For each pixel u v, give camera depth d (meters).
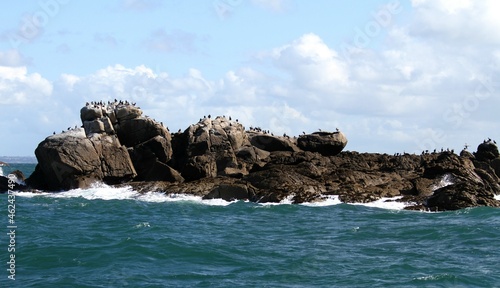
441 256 36.22
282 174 64.50
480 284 29.95
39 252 35.62
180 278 30.72
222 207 59.03
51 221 49.69
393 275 31.59
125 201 62.97
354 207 58.78
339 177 65.62
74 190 67.50
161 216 53.38
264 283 30.00
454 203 57.50
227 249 37.53
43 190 71.06
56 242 38.97
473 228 44.84
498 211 54.91
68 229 45.16
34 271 31.78
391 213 55.41
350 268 33.06
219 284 29.67
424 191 62.56
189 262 34.22
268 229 46.28
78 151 67.69
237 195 62.97
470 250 37.94
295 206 58.97
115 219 51.25
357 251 37.62
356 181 65.19
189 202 62.47
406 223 49.00
